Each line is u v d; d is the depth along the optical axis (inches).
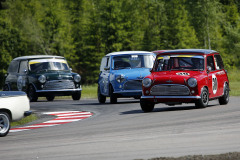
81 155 1116.5
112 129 1604.3
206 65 2188.7
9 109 1664.6
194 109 2091.5
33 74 3484.3
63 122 2050.9
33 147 1294.3
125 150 1154.7
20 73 3614.7
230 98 2913.4
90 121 1969.7
